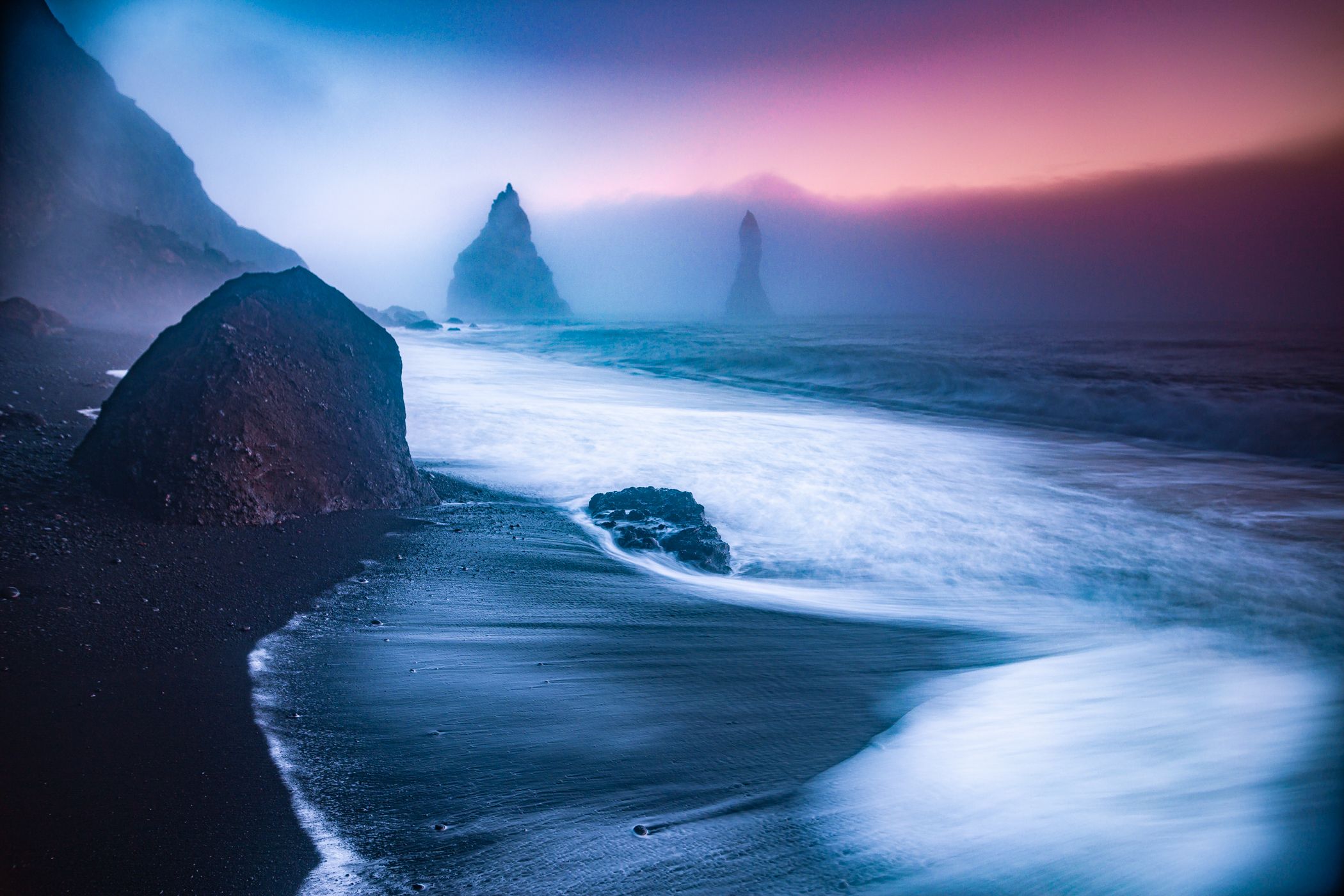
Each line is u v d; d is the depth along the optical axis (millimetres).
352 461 8273
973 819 3178
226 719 3818
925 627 5812
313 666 4555
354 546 7020
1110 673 4895
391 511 8297
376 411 8766
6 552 5598
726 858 2863
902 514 9227
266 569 6172
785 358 33281
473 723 3965
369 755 3580
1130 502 9883
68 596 5086
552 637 5285
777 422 16094
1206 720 4180
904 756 3723
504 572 6637
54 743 3459
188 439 7152
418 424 14055
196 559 6160
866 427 16219
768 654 5137
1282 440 15500
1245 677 4820
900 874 2797
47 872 2598
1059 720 4164
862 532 8562
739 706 4293
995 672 4898
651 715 4133
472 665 4734
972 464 12219
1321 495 10336
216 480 7074
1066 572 7266
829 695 4488
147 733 3609
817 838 3010
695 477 10703
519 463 11391
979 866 2850
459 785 3342
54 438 9086
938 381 25109
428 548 7152
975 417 18938
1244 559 7590
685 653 5094
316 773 3375
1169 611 6215
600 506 8922
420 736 3795
